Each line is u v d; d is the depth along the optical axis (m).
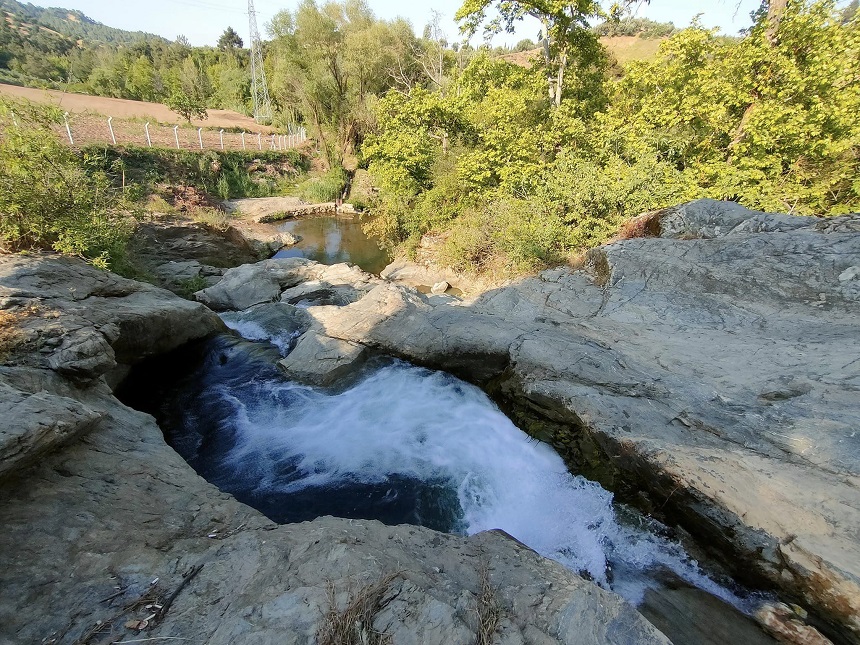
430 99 17.45
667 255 9.88
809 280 7.94
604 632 3.52
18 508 4.16
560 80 17.70
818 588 4.30
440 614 3.34
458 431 8.16
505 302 11.09
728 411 6.10
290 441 7.89
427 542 4.84
